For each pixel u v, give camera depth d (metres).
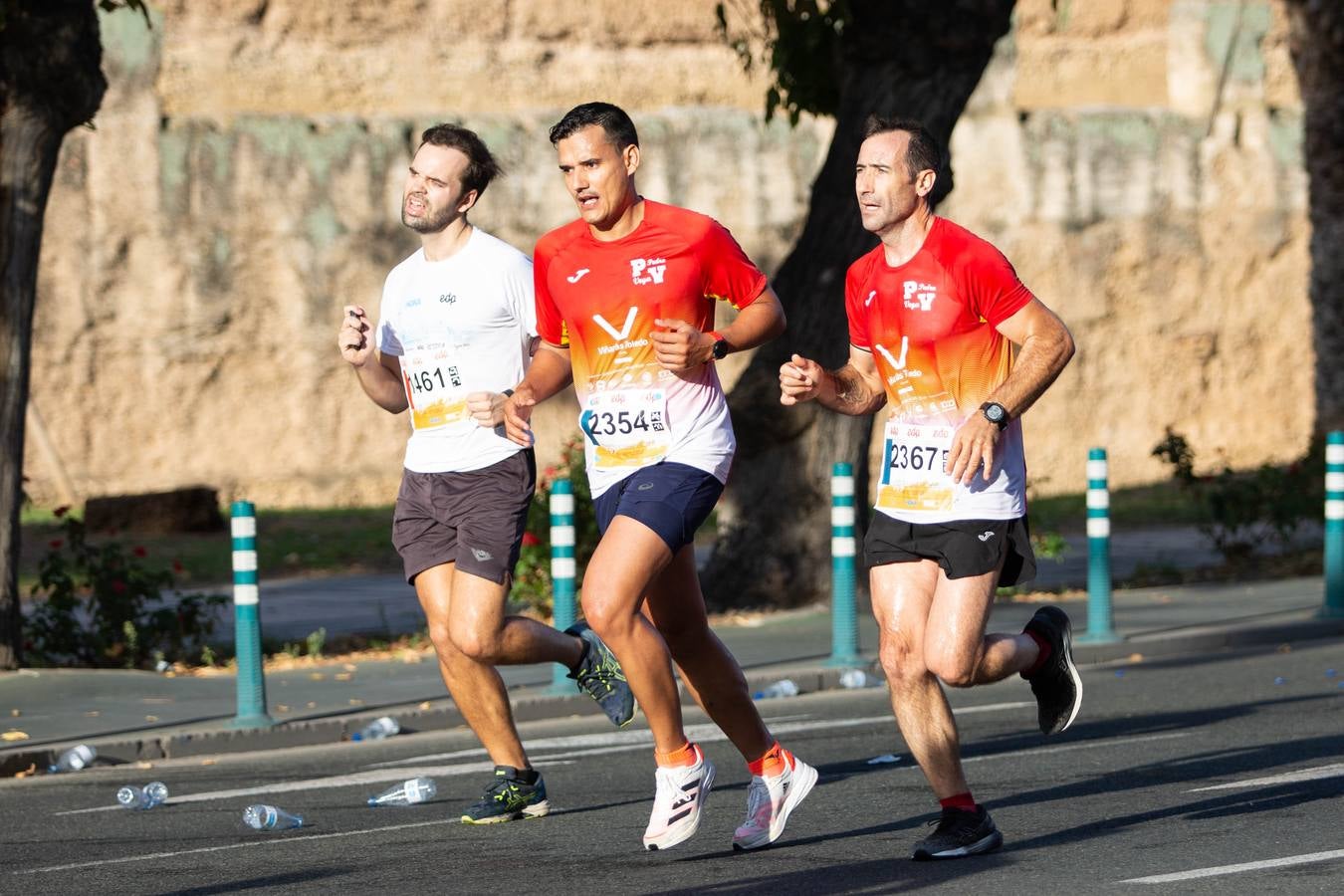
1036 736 30.20
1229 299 96.31
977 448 18.81
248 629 33.66
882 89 48.69
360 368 23.81
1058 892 18.16
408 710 35.09
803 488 50.47
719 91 93.81
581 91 92.56
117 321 86.56
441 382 22.98
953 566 19.34
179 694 37.12
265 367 88.44
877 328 19.81
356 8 90.44
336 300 89.06
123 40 86.50
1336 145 71.38
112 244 86.44
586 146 19.95
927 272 19.42
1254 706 32.59
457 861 21.14
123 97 86.50
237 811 25.84
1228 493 59.97
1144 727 30.70
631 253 20.12
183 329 87.25
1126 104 96.56
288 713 34.78
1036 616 20.83
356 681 38.97
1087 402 94.06
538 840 22.33
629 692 23.94
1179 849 20.19
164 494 77.06
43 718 34.25
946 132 48.88
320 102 90.25
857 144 49.09
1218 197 96.00
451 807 25.38
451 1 91.38
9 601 39.44
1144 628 44.31
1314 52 71.31
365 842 22.73
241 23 89.00
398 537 23.50
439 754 31.56
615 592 19.39
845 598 40.41
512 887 19.48
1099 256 94.06
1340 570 45.56
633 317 20.11
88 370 86.12
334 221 88.94
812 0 49.72
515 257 23.05
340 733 34.03
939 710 19.88
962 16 48.06
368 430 90.00
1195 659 41.16
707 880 19.42
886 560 19.86
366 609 54.03
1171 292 95.44
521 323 22.94
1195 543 68.44
